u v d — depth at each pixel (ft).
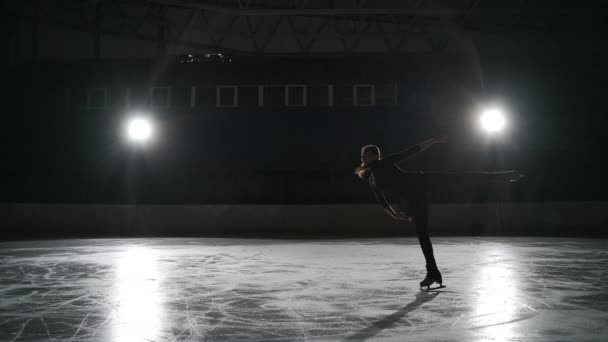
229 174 94.07
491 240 55.21
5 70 97.04
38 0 97.09
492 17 96.68
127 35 100.27
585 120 91.86
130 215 73.20
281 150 93.81
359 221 72.38
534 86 92.22
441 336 15.01
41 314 18.48
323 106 93.76
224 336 15.26
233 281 26.40
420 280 26.58
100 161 95.76
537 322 16.69
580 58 93.15
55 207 72.84
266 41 93.04
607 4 87.04
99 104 96.84
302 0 86.84
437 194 89.35
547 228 72.13
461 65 92.32
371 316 17.85
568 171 91.30
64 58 110.42
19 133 96.89
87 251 43.60
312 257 38.29
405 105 92.68
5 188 96.48
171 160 95.14
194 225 73.87
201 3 88.89
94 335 15.46
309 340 14.75
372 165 21.71
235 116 94.63
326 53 93.25
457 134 91.81
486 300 20.68
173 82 95.76
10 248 46.65
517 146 91.61
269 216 73.51
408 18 96.89
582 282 25.44
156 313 18.60
